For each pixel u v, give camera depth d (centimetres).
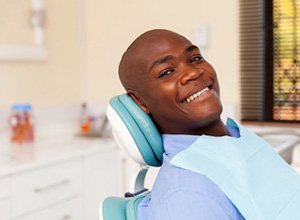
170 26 258
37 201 191
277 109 245
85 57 289
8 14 240
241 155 84
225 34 245
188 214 71
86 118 277
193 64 89
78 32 284
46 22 261
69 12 277
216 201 73
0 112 237
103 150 229
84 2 286
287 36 238
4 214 176
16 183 181
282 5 238
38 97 259
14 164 184
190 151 82
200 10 249
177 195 74
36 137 255
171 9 256
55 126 268
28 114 241
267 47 243
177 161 79
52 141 245
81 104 286
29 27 253
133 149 93
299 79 238
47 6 261
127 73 90
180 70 86
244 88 250
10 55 237
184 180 75
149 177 114
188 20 252
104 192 231
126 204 93
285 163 94
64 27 274
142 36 90
